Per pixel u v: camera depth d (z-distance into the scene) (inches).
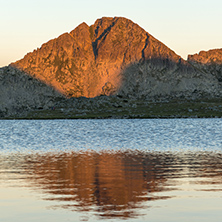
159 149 4042.8
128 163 2824.8
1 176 2182.6
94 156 3388.3
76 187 1824.6
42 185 1879.9
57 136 6860.2
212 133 7047.2
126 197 1594.5
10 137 6569.9
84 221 1253.1
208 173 2267.5
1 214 1342.3
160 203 1481.3
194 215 1312.7
